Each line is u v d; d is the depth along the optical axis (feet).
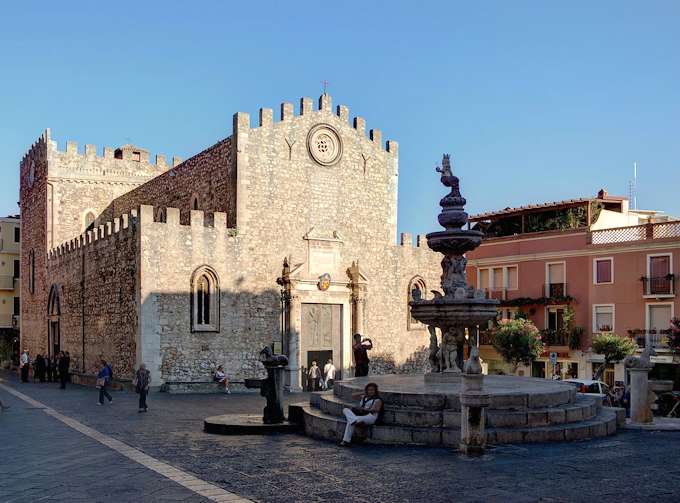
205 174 166.91
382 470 53.62
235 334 151.02
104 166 223.92
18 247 297.74
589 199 195.72
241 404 113.19
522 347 182.29
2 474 54.19
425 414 64.54
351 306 168.14
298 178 162.81
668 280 170.09
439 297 81.00
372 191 175.11
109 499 46.21
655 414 89.76
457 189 85.46
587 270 187.42
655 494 45.98
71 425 84.33
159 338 141.90
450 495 46.01
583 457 57.26
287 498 46.09
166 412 100.07
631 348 166.71
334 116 169.78
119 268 153.07
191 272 146.41
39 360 184.24
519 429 63.93
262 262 156.15
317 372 155.43
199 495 47.09
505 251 207.82
